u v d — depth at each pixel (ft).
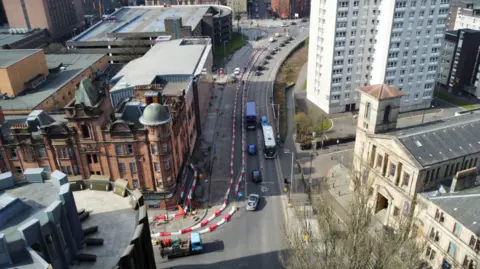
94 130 244.63
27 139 250.37
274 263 221.66
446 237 193.98
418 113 405.18
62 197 112.06
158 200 264.52
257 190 288.30
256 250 231.91
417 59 380.37
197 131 357.61
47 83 396.98
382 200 252.62
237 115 413.59
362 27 370.53
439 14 363.15
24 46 568.82
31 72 384.88
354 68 389.80
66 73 425.69
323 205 186.60
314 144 343.05
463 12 524.52
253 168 316.81
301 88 480.64
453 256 191.21
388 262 140.26
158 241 236.02
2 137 249.55
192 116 333.21
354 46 377.91
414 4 350.23
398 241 148.66
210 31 631.56
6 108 336.49
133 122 255.50
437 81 474.49
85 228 128.26
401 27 357.20
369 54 386.32
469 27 516.73
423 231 209.26
